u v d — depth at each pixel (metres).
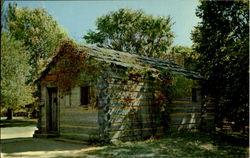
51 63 13.19
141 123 12.81
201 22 17.64
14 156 8.49
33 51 26.91
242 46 14.52
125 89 12.20
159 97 13.82
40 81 13.98
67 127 12.46
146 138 12.95
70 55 12.36
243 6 15.59
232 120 16.97
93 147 10.30
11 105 12.96
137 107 12.70
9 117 27.66
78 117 12.00
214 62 17.56
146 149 9.55
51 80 13.41
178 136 12.69
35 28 27.53
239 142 12.12
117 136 11.52
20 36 26.41
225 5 16.42
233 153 9.49
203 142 11.26
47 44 27.62
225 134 14.73
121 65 11.93
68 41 12.48
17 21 26.30
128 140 11.98
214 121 18.25
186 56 20.89
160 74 13.87
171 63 19.03
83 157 8.30
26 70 12.82
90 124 11.39
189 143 10.82
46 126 13.60
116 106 11.64
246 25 15.37
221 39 16.91
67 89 12.58
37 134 13.41
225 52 16.77
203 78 17.38
